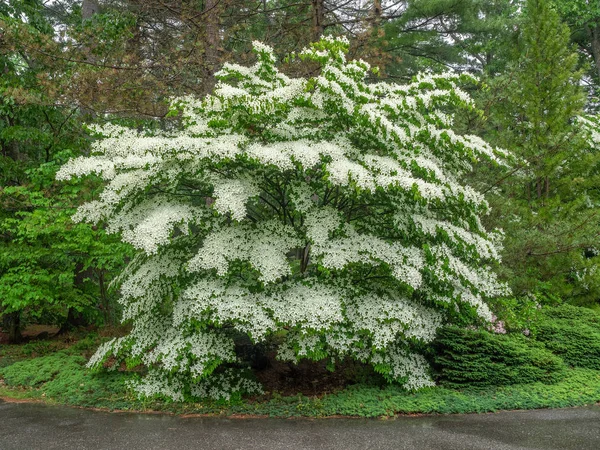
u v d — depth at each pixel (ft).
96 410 17.89
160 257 19.43
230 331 21.20
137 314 19.98
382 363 18.39
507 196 30.27
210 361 17.61
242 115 17.34
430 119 17.99
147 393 18.48
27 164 30.45
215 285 17.95
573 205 29.99
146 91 28.81
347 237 18.07
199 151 16.34
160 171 17.15
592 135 31.55
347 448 14.17
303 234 18.58
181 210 17.34
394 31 42.86
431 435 15.29
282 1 41.83
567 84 31.37
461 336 20.58
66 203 26.35
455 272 17.74
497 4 56.08
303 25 33.81
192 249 20.16
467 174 28.91
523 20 38.14
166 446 14.24
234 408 17.75
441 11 44.16
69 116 30.89
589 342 23.95
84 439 14.82
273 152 16.20
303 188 18.02
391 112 17.26
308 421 16.60
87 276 33.01
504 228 28.19
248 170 18.22
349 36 35.27
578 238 27.43
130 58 28.27
